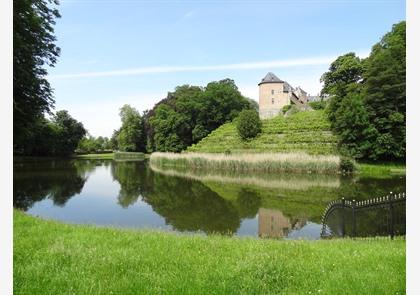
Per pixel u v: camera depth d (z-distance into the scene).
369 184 31.33
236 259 7.61
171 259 7.62
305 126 63.56
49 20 29.97
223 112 95.94
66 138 111.25
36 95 29.20
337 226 14.23
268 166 44.25
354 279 6.32
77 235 9.96
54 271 6.77
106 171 48.84
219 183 33.75
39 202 23.50
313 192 27.33
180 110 93.56
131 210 21.00
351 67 81.69
